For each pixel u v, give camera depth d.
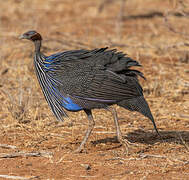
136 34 34.12
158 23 37.94
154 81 23.19
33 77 22.42
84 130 17.45
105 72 14.45
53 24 37.66
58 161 14.01
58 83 14.63
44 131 17.31
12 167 13.55
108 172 13.09
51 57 15.07
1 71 24.70
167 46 26.89
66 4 47.44
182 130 17.31
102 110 19.70
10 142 16.12
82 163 13.88
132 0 48.97
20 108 19.03
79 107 14.83
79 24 38.38
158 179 12.55
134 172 13.09
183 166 13.59
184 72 24.55
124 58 14.73
